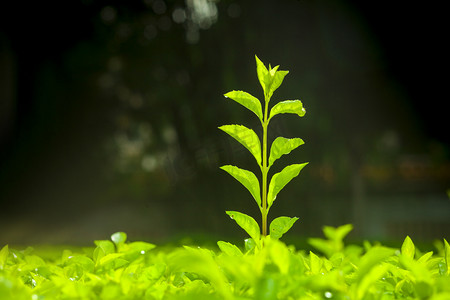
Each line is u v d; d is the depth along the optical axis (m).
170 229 9.17
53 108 11.27
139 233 9.73
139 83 10.11
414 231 10.80
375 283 1.17
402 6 8.69
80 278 1.30
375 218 11.38
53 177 11.74
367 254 1.04
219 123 8.84
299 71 8.71
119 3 9.84
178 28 9.57
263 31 8.77
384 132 9.49
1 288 0.90
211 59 9.11
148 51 9.84
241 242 5.71
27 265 1.39
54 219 11.56
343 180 9.65
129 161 12.12
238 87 8.70
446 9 8.62
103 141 11.58
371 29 8.88
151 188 12.04
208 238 6.36
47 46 10.85
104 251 1.53
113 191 12.03
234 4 8.93
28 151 11.72
